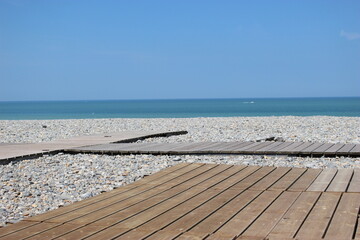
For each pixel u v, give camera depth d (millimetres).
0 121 35531
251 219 5148
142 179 7840
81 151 12828
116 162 11188
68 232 4801
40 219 5363
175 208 5754
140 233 4707
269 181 7410
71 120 35719
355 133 18672
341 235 4469
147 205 5949
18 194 7980
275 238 4426
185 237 4535
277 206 5715
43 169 10445
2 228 5012
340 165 10172
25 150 12828
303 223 4934
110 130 24109
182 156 11766
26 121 34969
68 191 8070
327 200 5988
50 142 15133
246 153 11656
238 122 28359
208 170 8609
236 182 7379
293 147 12188
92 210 5750
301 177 7734
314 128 22141
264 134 18891
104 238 4555
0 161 10984
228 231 4703
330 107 93000
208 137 17703
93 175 9492
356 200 5957
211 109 88562
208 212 5504
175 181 7594
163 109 93562
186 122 29984
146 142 15078
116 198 6414
